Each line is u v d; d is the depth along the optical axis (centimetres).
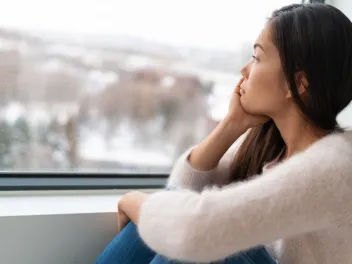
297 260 73
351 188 60
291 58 70
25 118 104
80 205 98
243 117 83
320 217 60
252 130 91
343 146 64
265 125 88
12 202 96
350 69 71
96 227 94
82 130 111
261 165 90
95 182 111
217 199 61
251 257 71
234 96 84
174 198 65
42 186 104
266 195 59
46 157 108
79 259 94
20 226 87
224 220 59
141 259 79
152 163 122
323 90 70
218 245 59
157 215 65
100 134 114
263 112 78
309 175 60
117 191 113
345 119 123
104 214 94
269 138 88
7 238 87
